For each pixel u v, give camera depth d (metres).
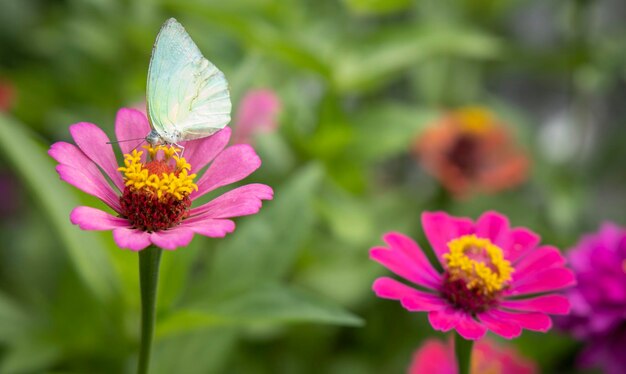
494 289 0.53
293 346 0.75
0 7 1.07
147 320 0.53
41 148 0.59
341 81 0.75
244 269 0.61
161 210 0.52
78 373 0.66
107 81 0.86
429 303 0.53
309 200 0.62
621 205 1.05
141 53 0.85
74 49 0.87
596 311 0.61
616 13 1.20
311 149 0.73
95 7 0.86
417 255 0.55
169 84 0.53
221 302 0.57
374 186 0.96
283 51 0.70
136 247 0.49
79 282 0.64
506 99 1.27
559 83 1.23
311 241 0.74
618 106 1.17
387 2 0.73
